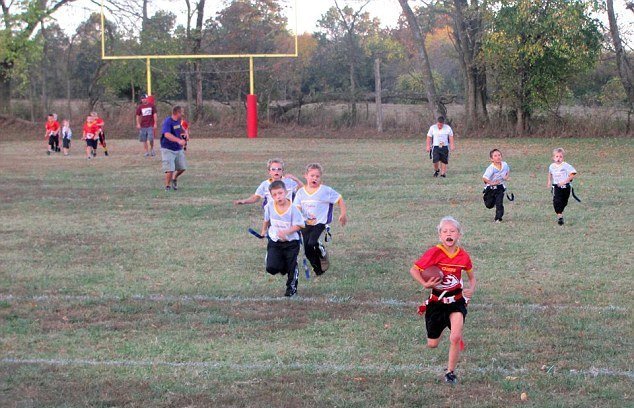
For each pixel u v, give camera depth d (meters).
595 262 11.45
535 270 10.97
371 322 8.55
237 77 45.66
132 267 11.34
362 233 13.98
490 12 37.50
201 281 10.49
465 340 7.85
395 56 53.97
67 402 6.30
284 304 9.34
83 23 50.41
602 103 40.84
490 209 16.52
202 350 7.64
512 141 36.78
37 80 51.44
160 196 18.89
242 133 43.47
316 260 10.60
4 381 6.78
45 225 14.89
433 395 6.43
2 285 10.20
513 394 6.46
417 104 47.53
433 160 22.36
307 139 40.66
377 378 6.83
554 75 38.22
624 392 6.49
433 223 14.92
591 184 20.33
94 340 7.96
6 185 21.14
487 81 41.31
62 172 24.47
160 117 46.22
